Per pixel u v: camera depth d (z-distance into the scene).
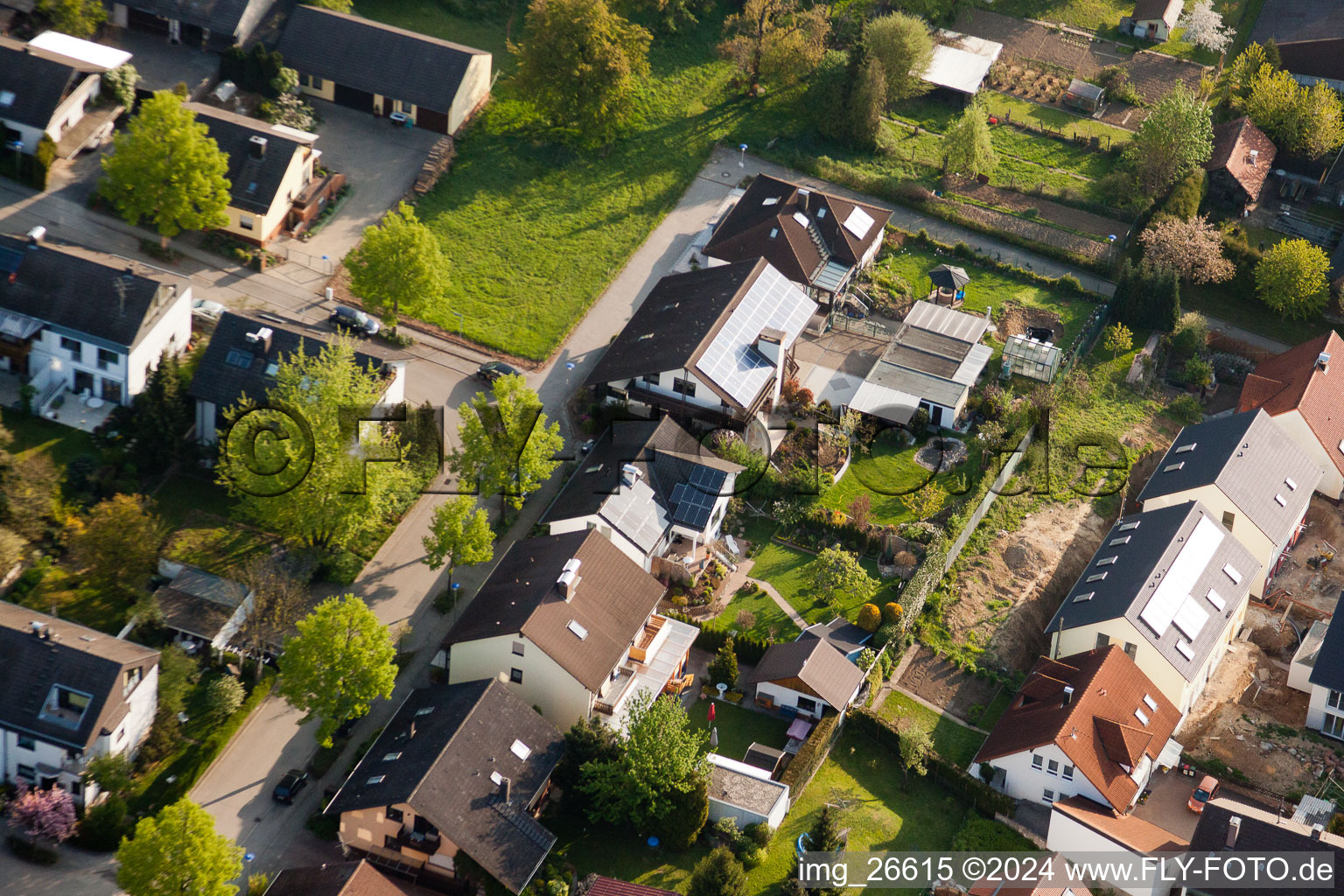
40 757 91.44
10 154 126.62
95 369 112.12
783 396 125.12
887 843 95.50
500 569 105.62
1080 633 108.50
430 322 128.12
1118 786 98.25
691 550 112.06
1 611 94.94
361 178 138.75
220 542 106.94
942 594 112.12
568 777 95.06
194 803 86.56
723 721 102.38
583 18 143.25
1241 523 117.19
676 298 126.69
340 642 93.50
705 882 86.94
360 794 91.31
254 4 142.25
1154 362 136.25
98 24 140.25
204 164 122.06
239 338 112.06
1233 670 111.94
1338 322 143.38
